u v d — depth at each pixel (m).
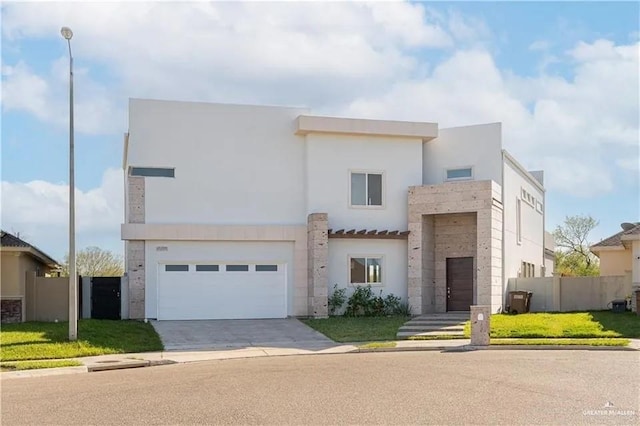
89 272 50.97
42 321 26.66
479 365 15.70
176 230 27.27
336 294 28.11
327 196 28.61
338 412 10.63
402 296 28.80
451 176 29.69
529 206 34.53
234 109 28.56
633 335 21.48
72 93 20.52
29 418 10.59
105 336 21.69
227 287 27.72
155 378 14.66
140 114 27.69
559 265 57.38
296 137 28.97
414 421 9.99
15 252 25.73
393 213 29.08
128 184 27.48
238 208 28.30
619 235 34.75
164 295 27.17
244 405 11.26
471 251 28.80
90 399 12.07
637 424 9.75
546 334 21.83
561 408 10.78
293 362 17.27
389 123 28.88
